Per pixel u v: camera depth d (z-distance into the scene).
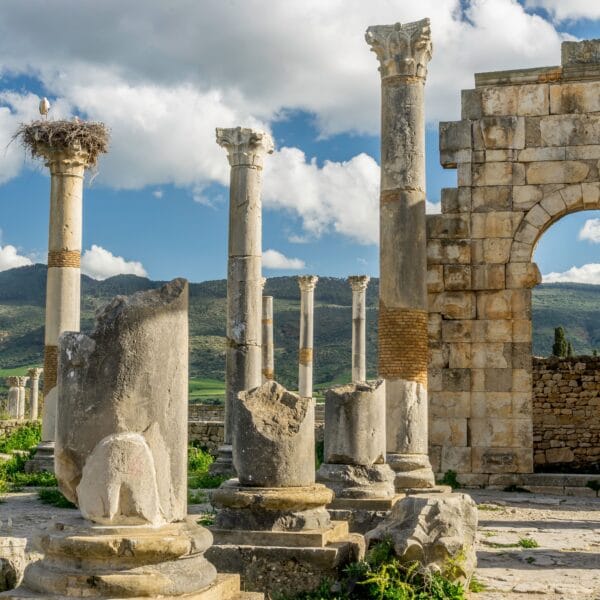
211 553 10.41
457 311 23.86
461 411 23.59
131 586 6.50
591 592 10.91
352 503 13.48
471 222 24.06
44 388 24.19
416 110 19.38
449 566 10.23
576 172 23.75
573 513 18.72
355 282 41.31
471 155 24.25
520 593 10.80
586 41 24.06
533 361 28.41
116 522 6.79
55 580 6.58
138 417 6.95
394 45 19.38
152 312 7.07
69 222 24.39
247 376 24.06
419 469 18.19
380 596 9.62
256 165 24.73
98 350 6.96
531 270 23.66
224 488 11.02
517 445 23.23
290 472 10.98
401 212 19.23
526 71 24.20
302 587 10.17
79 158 24.50
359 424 14.00
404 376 18.97
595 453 27.62
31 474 22.95
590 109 23.86
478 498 21.14
